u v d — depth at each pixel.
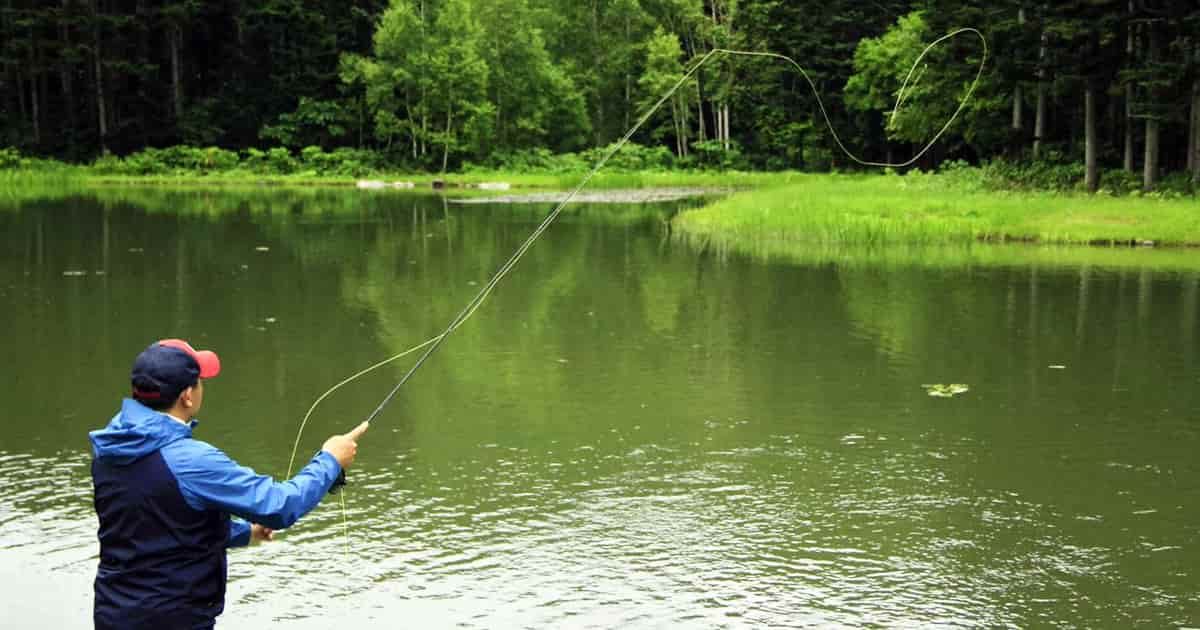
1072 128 32.38
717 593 4.70
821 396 8.15
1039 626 4.39
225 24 55.91
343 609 4.54
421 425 7.35
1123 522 5.58
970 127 32.41
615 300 12.87
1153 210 21.11
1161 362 9.29
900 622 4.42
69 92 52.12
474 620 4.43
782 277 15.00
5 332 10.47
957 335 10.53
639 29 61.44
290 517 2.94
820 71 51.03
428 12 54.97
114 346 9.80
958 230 19.88
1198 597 4.68
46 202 31.81
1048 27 24.38
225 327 10.88
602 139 62.22
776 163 54.34
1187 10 23.72
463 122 55.25
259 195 37.53
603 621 4.42
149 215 26.64
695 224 23.19
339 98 55.91
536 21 62.09
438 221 25.77
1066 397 8.11
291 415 7.55
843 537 5.37
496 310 12.09
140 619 2.83
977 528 5.49
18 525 5.43
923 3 31.72
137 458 2.82
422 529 5.46
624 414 7.64
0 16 50.81
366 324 11.12
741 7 54.00
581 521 5.58
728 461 6.57
